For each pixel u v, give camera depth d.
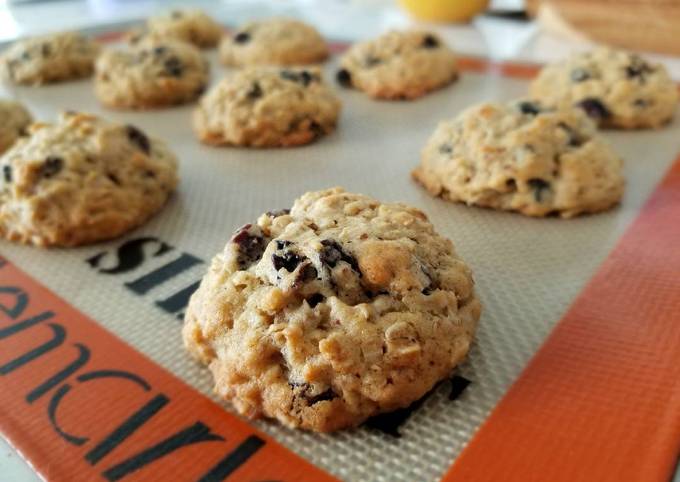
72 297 0.18
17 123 0.28
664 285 0.17
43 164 0.21
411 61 0.31
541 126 0.22
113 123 0.24
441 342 0.14
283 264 0.15
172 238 0.21
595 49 0.30
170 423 0.14
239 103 0.27
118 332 0.16
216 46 0.41
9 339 0.16
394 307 0.14
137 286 0.19
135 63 0.32
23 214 0.21
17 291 0.18
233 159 0.27
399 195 0.23
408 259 0.15
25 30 0.43
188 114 0.31
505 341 0.15
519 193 0.21
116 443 0.13
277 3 0.49
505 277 0.18
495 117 0.23
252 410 0.14
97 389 0.14
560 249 0.19
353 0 0.49
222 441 0.13
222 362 0.14
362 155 0.26
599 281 0.18
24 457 0.13
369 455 0.13
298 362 0.14
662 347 0.15
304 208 0.17
